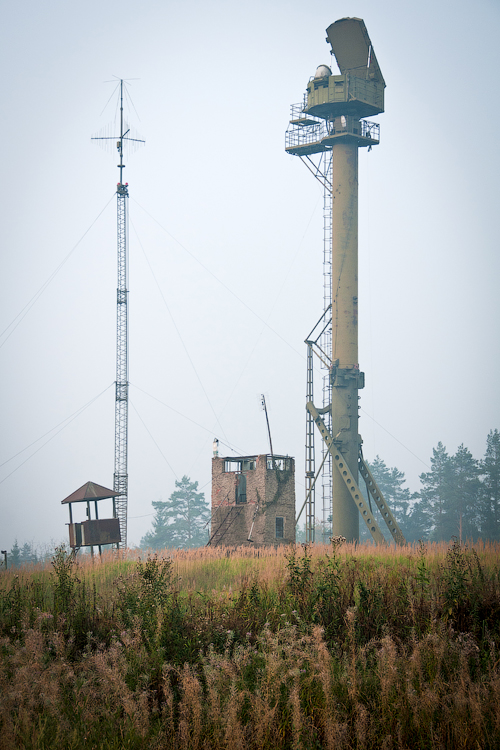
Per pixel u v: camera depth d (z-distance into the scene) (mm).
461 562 29672
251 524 82188
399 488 198250
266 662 20797
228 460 87375
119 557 54000
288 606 26156
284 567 35531
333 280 104625
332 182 107125
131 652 22469
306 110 108125
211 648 21891
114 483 134875
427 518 185250
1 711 18656
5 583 35531
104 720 19375
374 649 22578
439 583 28047
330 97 106188
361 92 106938
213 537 84312
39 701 19734
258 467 83125
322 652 20891
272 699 19328
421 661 20984
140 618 24906
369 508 98000
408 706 18828
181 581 36938
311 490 102625
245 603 27125
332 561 30969
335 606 26156
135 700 19875
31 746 17859
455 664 21219
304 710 18953
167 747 18172
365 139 106750
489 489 171500
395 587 27422
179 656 22641
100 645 23688
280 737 18109
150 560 33312
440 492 178750
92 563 48906
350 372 102125
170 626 24453
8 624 26219
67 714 19531
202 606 27312
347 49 108938
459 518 172750
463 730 17766
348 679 20344
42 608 28062
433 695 18703
